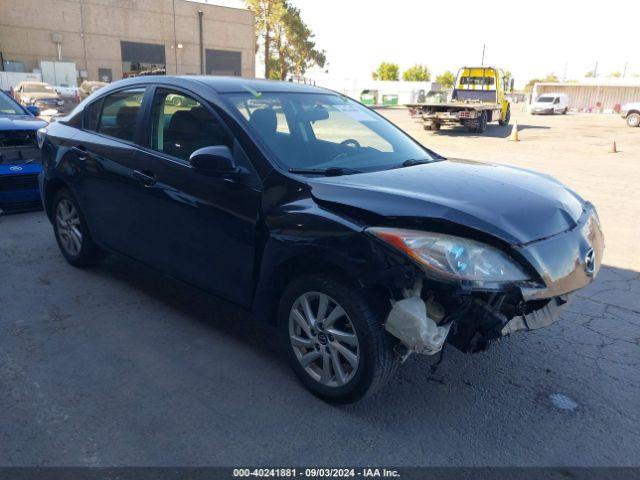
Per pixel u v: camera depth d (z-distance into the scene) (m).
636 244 6.36
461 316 2.72
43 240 5.89
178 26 48.88
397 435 2.80
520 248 2.62
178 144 3.76
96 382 3.22
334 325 2.94
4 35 40.84
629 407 3.09
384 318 2.71
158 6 47.31
